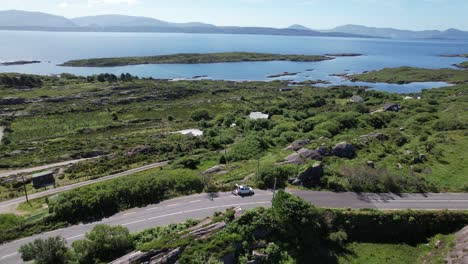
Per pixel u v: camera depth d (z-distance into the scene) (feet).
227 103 579.07
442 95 571.69
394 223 146.61
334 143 223.10
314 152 204.54
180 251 123.75
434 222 147.02
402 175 180.24
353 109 443.73
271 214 142.61
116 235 129.80
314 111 466.70
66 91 616.39
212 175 206.59
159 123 451.94
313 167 179.93
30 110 490.49
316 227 141.18
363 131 302.86
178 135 354.33
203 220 144.46
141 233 136.77
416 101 453.58
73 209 152.46
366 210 150.00
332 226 145.38
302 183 176.65
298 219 137.49
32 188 212.43
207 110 500.33
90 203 154.81
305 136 276.00
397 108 415.23
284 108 507.30
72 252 125.59
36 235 141.28
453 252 129.18
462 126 286.66
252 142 267.39
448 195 168.35
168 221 147.74
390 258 135.13
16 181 224.12
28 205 180.34
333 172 183.62
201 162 247.50
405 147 234.99
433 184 177.27
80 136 379.35
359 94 600.80
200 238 129.90
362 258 135.33
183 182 176.86
